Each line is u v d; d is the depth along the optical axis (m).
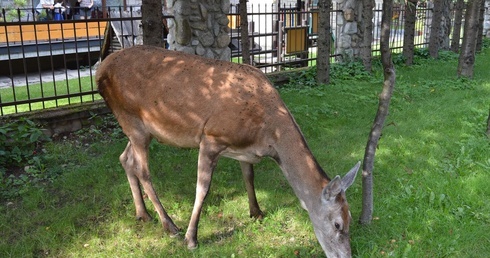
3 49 10.98
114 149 6.20
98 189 5.20
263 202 5.05
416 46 16.77
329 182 3.64
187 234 4.26
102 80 4.52
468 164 5.85
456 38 15.91
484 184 5.24
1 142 5.82
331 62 12.35
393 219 4.59
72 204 4.91
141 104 4.28
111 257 4.07
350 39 12.27
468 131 7.09
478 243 4.23
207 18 8.62
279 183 5.45
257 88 4.09
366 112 8.10
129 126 4.47
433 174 5.55
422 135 6.94
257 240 4.38
